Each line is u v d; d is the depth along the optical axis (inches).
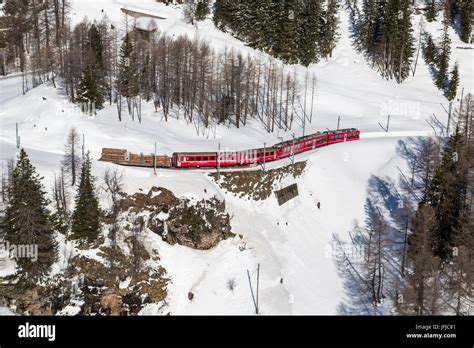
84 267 3794.3
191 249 4082.2
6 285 3624.5
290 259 4338.1
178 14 7800.2
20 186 3567.9
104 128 4867.1
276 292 4047.7
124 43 5772.6
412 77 7480.3
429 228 4015.8
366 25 7844.5
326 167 5132.9
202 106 5664.4
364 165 5246.1
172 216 4106.8
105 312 3710.6
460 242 4020.7
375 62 7539.4
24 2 7047.2
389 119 6289.4
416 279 3735.2
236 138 5403.5
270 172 4709.6
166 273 3919.8
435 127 6151.6
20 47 6555.1
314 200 4896.7
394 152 5452.8
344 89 6924.2
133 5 7795.3
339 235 4650.6
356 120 6205.7
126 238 3978.8
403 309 3740.2
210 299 3892.7
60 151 4581.7
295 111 6220.5
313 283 4207.7
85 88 5054.1
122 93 5565.9
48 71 6013.8
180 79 5757.9
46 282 3673.7
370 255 4350.4
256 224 4451.3
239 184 4537.4
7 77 6323.8
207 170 4552.2
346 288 4188.0
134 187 4200.3
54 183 4065.0
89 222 3816.4
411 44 7431.1
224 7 7509.8
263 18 7130.9
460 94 7037.4
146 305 3784.5
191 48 5935.0
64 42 5989.2
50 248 3688.5
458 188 4407.0
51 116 4923.7
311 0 7450.8
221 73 6082.7
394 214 4785.9
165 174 4377.5
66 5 7140.8
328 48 7598.4
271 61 6648.6
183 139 5162.4
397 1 7377.0
